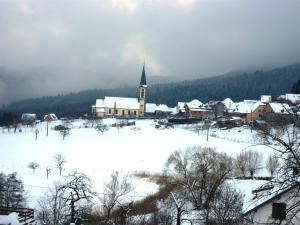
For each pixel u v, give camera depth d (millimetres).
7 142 148750
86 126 183500
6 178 65938
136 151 127500
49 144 144375
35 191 76125
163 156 117938
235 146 115062
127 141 143500
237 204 42438
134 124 181875
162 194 68312
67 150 133750
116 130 167000
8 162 115375
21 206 57531
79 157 122438
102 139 150000
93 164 112000
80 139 152250
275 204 29000
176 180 71812
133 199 64688
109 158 119875
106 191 66062
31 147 139250
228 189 50125
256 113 169125
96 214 51562
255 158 81688
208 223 40125
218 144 120438
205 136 140500
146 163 110938
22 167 107938
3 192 60625
